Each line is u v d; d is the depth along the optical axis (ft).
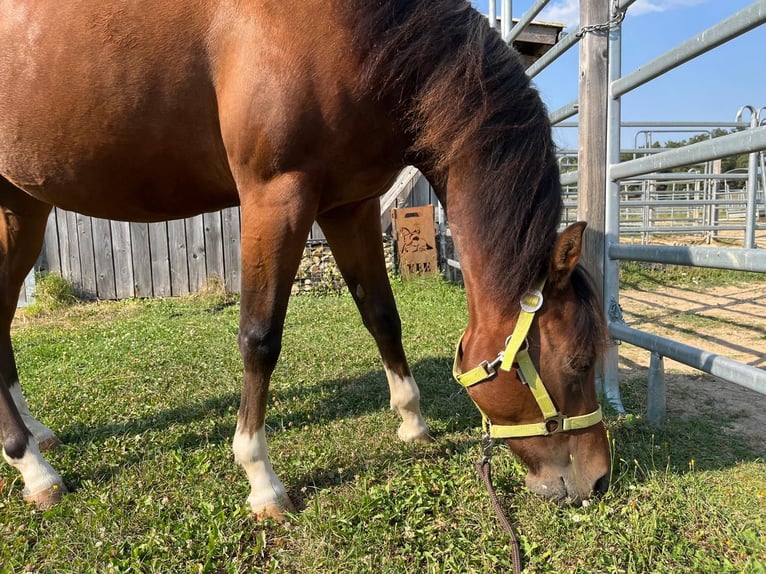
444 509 5.09
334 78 4.66
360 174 5.23
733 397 8.00
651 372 6.84
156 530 4.91
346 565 4.37
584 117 7.52
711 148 5.25
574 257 4.13
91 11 5.16
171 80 5.04
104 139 5.38
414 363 9.54
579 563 4.29
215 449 6.57
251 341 5.09
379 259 6.54
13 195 6.63
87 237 19.42
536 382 4.37
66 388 8.93
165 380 9.26
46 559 4.62
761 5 4.38
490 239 4.43
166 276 19.88
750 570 4.08
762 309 14.23
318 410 7.68
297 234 4.93
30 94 5.45
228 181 5.71
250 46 4.73
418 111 4.72
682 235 26.91
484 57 4.63
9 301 6.91
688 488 5.21
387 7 4.69
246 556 4.56
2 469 6.23
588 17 7.31
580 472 4.56
